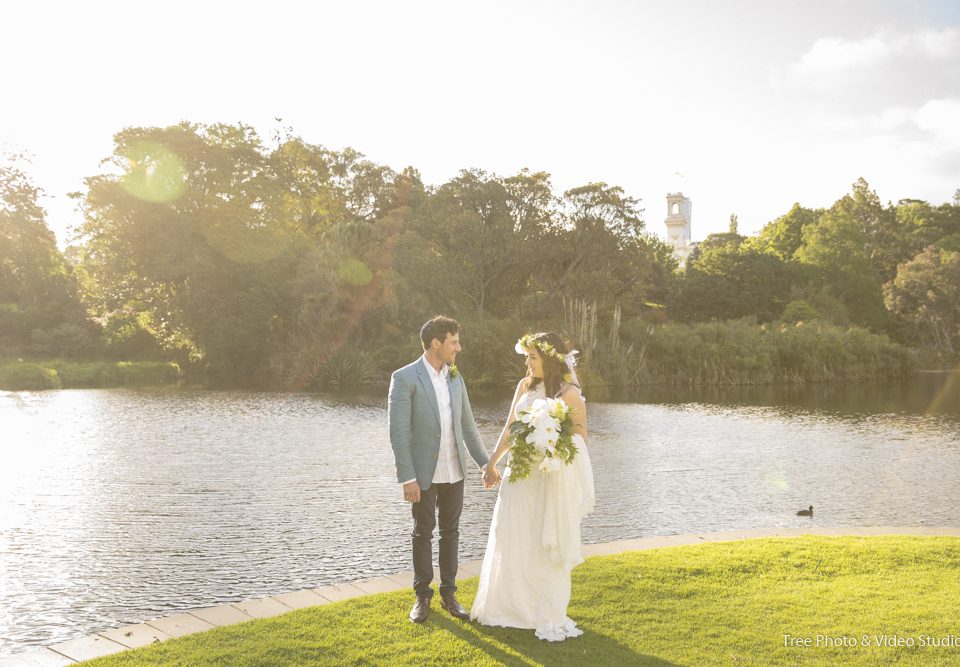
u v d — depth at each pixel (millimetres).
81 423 19672
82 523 9359
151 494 11078
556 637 4336
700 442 17078
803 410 24156
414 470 4625
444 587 4844
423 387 4648
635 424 20375
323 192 50156
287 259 41188
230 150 43438
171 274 40062
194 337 41812
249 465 13516
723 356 35594
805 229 68000
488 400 26859
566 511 4395
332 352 33344
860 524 9727
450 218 42188
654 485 12227
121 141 41750
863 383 36500
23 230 50312
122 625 6000
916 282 56344
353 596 5324
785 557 6227
